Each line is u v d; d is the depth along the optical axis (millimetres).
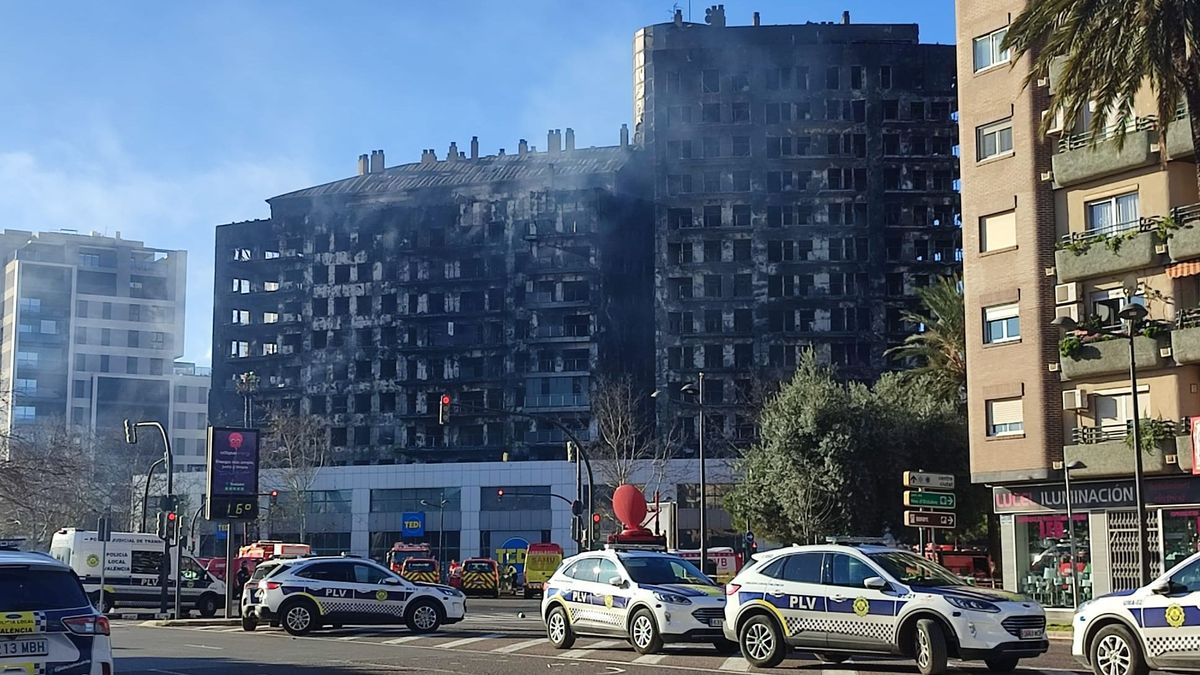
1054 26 29281
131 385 150750
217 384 118625
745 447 99750
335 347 115812
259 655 22922
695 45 108500
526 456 107875
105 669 12312
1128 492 39812
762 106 107188
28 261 146875
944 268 104125
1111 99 28781
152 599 46469
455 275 113500
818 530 53906
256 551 59781
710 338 104938
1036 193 41750
